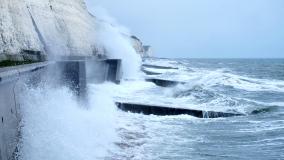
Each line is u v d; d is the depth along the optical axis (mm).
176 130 13094
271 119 15117
